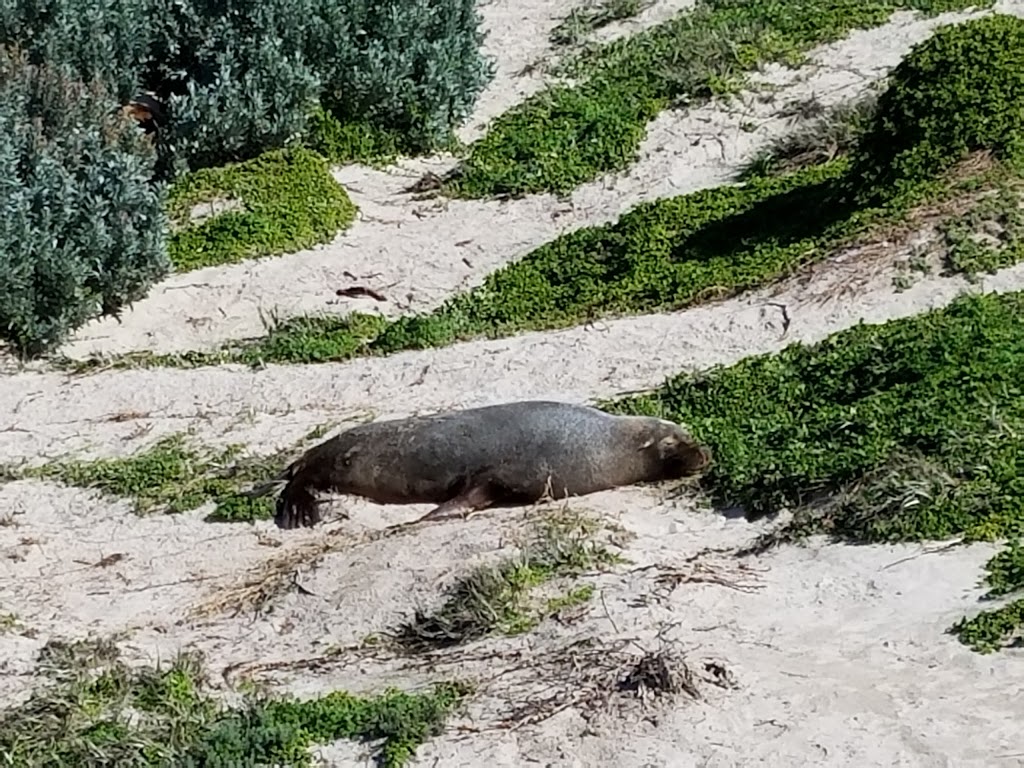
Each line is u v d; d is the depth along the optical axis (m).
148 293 16.22
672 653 7.74
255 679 8.66
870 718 7.24
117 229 15.87
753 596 8.63
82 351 15.48
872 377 11.20
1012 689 7.35
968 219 13.27
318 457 10.81
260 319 16.11
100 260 15.69
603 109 19.41
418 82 19.70
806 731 7.18
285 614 9.52
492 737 7.46
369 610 9.23
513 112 20.06
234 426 13.23
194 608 9.94
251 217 17.27
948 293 12.66
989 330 11.38
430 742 7.50
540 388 13.01
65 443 13.34
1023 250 12.88
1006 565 8.41
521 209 18.11
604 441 10.31
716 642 8.09
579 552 9.24
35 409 14.06
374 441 10.64
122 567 10.84
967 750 6.91
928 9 19.88
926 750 6.95
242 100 18.53
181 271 16.70
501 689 7.90
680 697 7.50
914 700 7.35
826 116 17.98
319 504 10.81
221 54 18.95
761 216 15.48
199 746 7.66
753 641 8.10
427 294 16.56
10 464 12.93
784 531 9.35
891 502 9.18
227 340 15.81
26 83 17.11
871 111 17.59
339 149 19.23
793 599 8.56
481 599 8.79
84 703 8.42
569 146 18.94
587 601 8.68
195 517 11.48
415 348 14.65
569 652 8.10
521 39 21.91
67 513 11.93
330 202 17.88
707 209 16.06
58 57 18.55
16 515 11.94
